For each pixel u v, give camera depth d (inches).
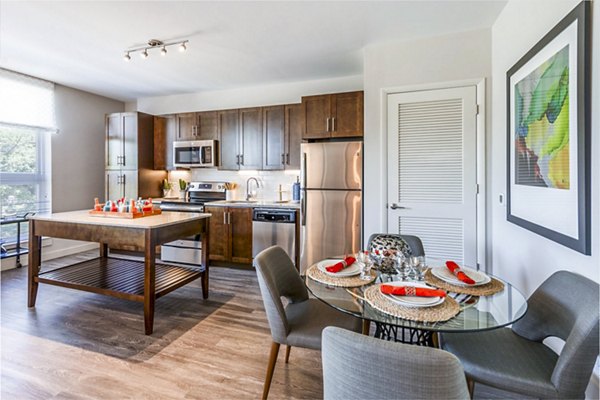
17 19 104.6
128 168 185.3
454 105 116.6
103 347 86.9
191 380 73.2
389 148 125.4
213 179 196.1
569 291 54.4
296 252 152.1
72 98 186.2
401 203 124.7
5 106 154.5
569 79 60.7
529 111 77.7
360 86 164.1
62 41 121.8
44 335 93.0
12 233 162.9
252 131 174.6
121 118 185.9
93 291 103.0
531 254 81.4
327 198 139.4
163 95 203.5
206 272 122.0
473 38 113.7
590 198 55.6
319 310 73.1
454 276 65.9
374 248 73.8
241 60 141.7
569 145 60.9
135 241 97.4
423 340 67.4
